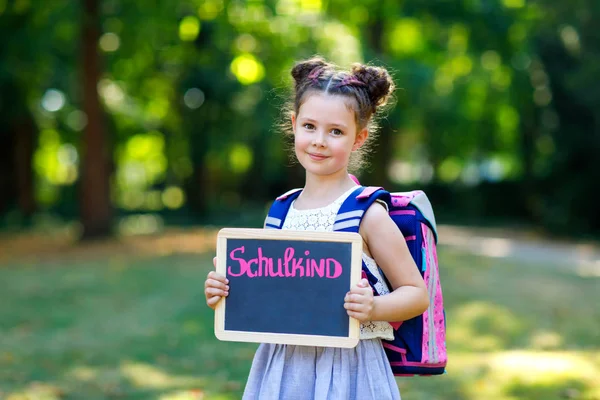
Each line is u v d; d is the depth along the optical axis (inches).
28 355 232.2
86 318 302.4
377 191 92.8
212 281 92.7
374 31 663.8
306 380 91.7
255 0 468.8
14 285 394.0
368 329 92.0
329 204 94.3
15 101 716.0
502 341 260.5
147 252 548.1
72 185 1064.8
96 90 584.7
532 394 176.6
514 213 1006.4
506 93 817.5
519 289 383.2
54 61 658.8
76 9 545.6
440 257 521.3
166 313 310.8
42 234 732.7
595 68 665.6
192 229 776.9
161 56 652.1
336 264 89.4
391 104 117.3
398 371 97.0
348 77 94.2
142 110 869.2
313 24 507.8
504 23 678.5
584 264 518.6
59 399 179.8
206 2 476.1
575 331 277.1
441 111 834.8
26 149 890.1
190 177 938.7
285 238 91.2
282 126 119.4
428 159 1186.0
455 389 183.2
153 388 189.9
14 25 566.9
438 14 667.4
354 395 90.8
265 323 91.0
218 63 666.8
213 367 215.6
